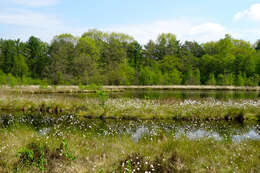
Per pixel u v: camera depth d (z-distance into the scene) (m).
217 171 5.33
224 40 71.00
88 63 55.22
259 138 9.17
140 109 15.67
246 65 55.19
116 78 52.25
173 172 5.41
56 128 11.05
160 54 82.25
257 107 15.06
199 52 83.06
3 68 69.81
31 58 77.44
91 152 6.82
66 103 17.81
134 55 78.94
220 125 12.49
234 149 7.12
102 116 14.68
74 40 67.00
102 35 75.69
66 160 5.98
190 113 14.69
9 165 5.54
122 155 6.52
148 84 51.19
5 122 12.23
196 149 7.15
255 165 5.75
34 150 6.54
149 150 6.96
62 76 54.25
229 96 26.94
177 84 52.84
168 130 11.10
